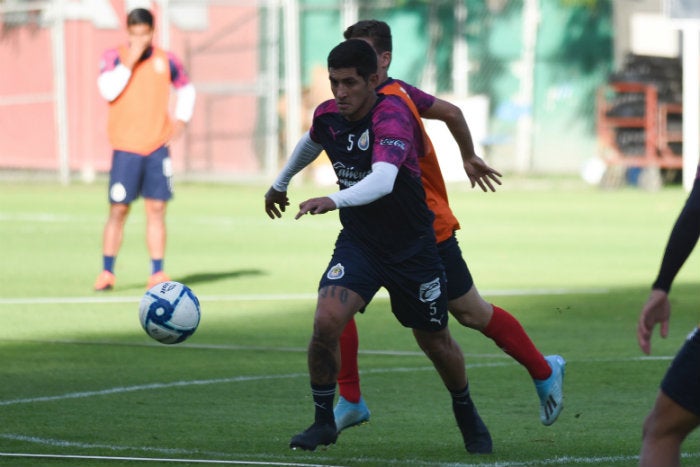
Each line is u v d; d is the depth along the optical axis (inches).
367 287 808.3
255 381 1118.4
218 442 871.1
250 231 2657.5
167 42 3752.5
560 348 1300.4
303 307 1590.8
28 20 4001.0
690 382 569.9
